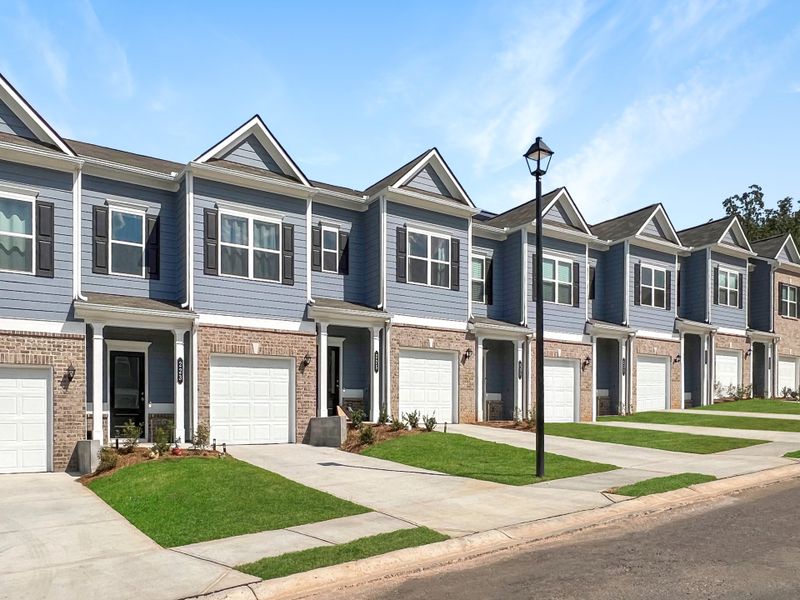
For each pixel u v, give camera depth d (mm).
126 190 16766
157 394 16641
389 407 19391
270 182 17516
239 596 6574
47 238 14500
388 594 6645
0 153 14008
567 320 24422
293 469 13539
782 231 50031
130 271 16672
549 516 9516
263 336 17312
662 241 27516
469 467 13617
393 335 19719
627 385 26203
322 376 18141
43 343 14250
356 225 20500
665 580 6734
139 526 9469
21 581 7117
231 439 16828
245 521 9445
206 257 16641
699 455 15305
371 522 9320
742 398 30547
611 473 12898
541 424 12703
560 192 24484
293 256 18094
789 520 9188
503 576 7066
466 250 21672
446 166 21016
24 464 14070
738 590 6375
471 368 21547
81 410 14562
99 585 6938
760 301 33281
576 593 6426
